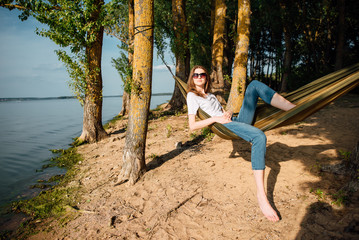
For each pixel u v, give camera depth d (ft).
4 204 14.05
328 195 9.02
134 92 14.10
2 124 65.72
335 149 13.67
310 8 58.54
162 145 20.99
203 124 9.20
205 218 9.32
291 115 7.89
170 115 39.47
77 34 24.17
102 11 25.22
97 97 27.78
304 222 7.79
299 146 15.25
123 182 14.29
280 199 9.57
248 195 10.25
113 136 29.58
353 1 51.75
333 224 7.25
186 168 14.39
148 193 12.26
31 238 10.12
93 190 14.12
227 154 15.58
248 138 8.34
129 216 10.52
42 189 15.99
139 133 14.24
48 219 11.68
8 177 18.99
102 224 10.24
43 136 41.24
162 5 46.06
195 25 62.80
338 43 49.67
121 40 43.32
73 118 78.18
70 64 24.68
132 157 14.19
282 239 7.32
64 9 23.71
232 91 21.88
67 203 12.98
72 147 27.61
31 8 22.40
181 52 41.09
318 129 19.20
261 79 98.17
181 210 10.13
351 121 21.44
